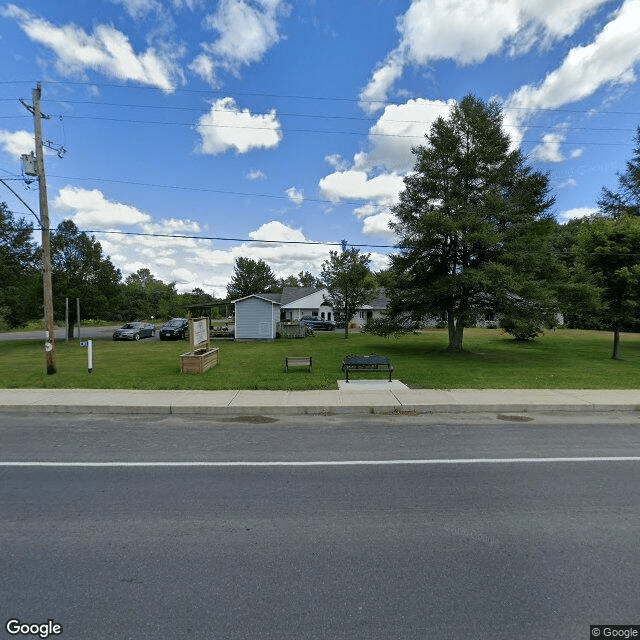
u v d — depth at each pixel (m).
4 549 3.41
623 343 24.95
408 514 4.07
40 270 28.31
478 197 18.69
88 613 2.65
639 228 16.61
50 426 7.52
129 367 14.65
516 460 5.69
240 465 5.48
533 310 17.81
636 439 6.71
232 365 15.05
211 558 3.29
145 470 5.29
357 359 11.86
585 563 3.23
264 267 94.00
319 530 3.75
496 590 2.90
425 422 7.84
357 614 2.65
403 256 19.91
